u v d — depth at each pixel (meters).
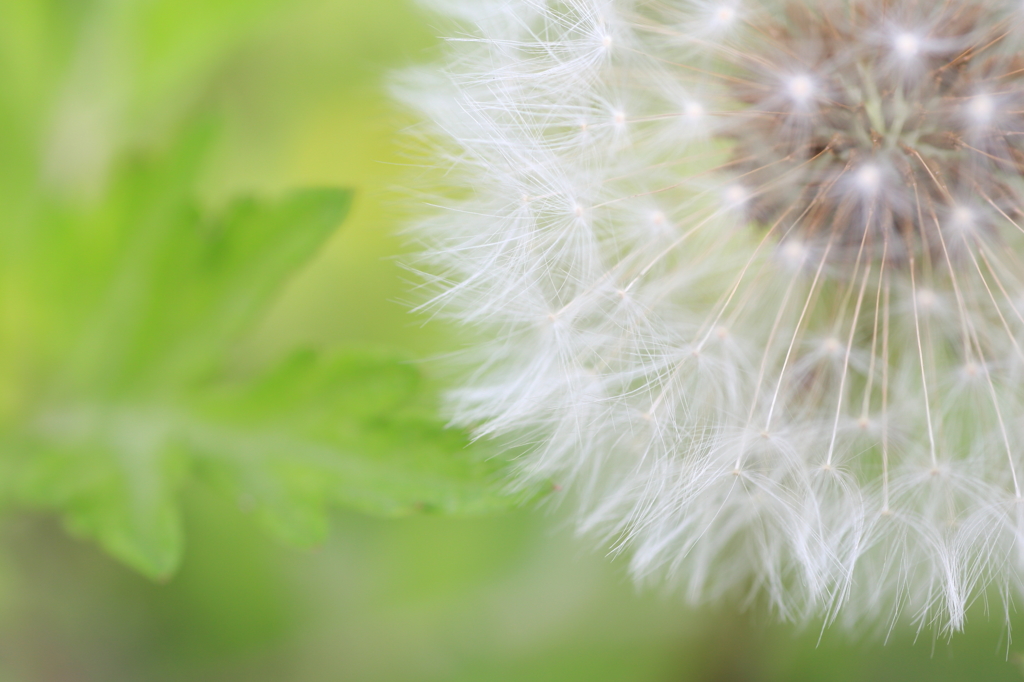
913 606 0.11
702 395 0.11
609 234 0.11
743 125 0.11
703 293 0.11
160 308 0.12
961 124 0.11
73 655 0.13
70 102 0.13
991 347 0.11
